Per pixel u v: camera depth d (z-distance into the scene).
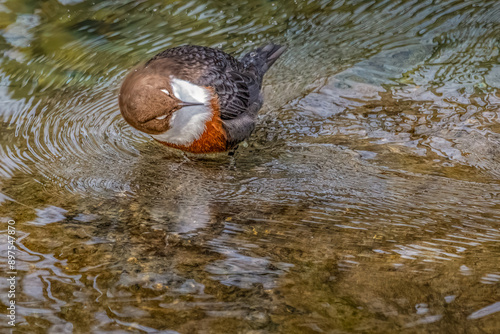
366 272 6.14
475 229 6.89
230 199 7.88
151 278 6.23
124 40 12.18
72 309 5.82
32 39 12.27
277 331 5.40
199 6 13.31
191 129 8.52
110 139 9.55
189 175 8.57
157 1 13.46
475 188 7.80
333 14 12.81
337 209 7.49
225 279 6.16
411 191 7.81
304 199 7.78
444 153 8.64
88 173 8.61
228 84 8.98
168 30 12.46
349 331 5.35
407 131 9.23
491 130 9.04
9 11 13.16
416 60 11.13
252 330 5.43
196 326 5.52
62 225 7.26
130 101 7.98
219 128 8.71
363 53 11.49
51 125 9.84
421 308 5.57
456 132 9.08
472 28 11.89
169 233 7.07
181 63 8.69
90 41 12.21
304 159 8.80
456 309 5.52
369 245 6.64
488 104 9.70
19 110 10.22
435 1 12.92
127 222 7.34
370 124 9.51
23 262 6.53
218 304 5.80
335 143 9.14
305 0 13.38
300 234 6.94
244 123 9.14
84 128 9.80
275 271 6.25
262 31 12.31
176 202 7.84
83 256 6.63
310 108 10.08
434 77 10.58
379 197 7.70
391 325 5.39
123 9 13.29
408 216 7.24
